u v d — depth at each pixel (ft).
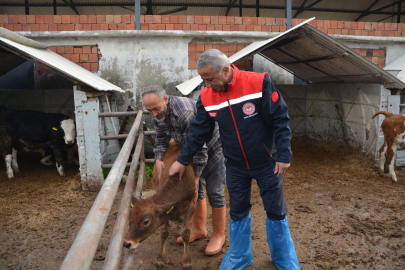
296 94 29.27
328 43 16.81
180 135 9.00
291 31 16.37
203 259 9.65
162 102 8.19
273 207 8.02
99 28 23.40
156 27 23.73
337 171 19.51
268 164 7.73
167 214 7.22
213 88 7.10
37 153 26.20
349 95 23.38
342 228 11.66
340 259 9.55
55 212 13.66
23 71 26.05
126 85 24.14
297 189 16.29
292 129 29.78
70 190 16.47
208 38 24.40
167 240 10.93
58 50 23.49
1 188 17.07
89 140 16.05
